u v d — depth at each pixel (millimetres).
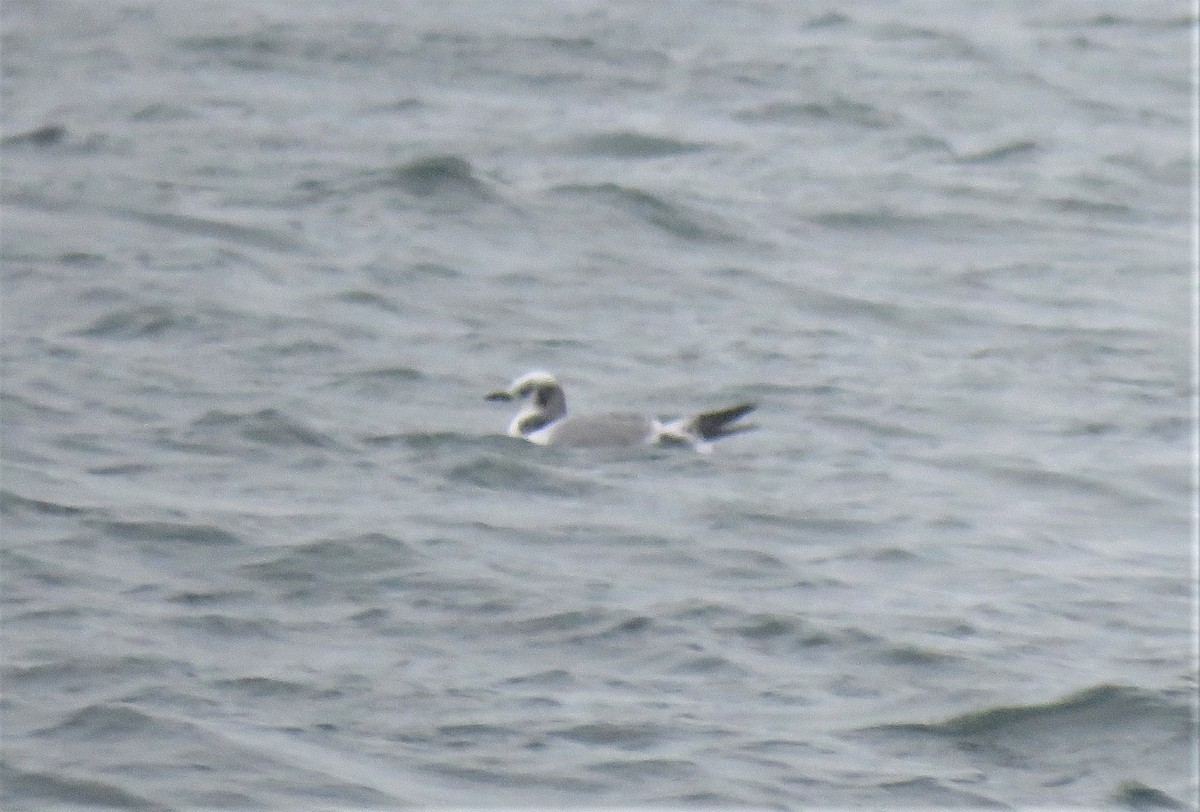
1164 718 15586
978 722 15461
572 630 16766
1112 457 21703
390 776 14312
